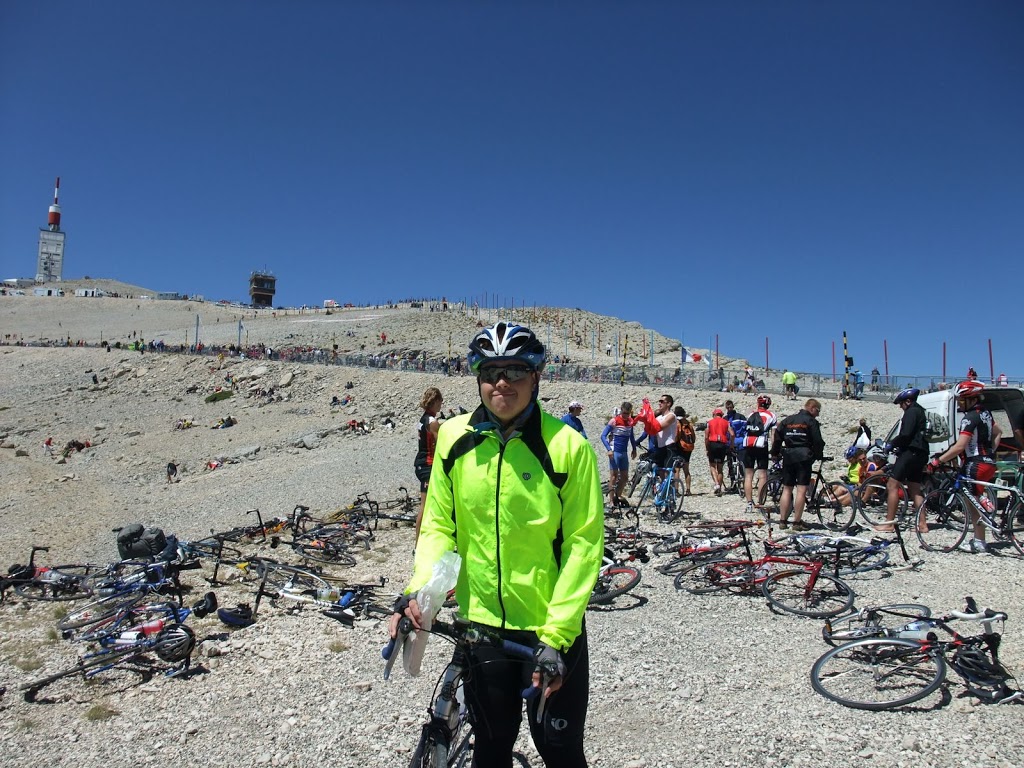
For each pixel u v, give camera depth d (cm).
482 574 278
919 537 947
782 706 499
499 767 276
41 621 815
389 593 845
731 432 1501
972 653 500
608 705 517
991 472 924
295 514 1300
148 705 559
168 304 13412
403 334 8138
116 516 2248
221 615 741
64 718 546
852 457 1352
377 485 2283
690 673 566
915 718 470
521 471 273
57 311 12425
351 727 496
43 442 4497
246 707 542
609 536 1014
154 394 5691
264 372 5634
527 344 278
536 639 273
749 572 780
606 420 3183
